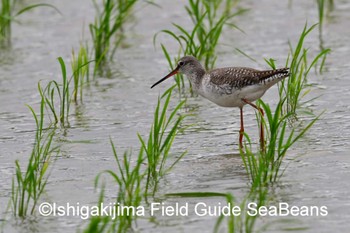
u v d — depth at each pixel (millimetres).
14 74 21016
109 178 14016
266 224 11672
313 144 15180
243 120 17125
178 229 11734
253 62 20922
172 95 19172
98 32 21453
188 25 24359
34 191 12609
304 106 17500
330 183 13117
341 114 16875
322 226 11508
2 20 23453
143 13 25797
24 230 12008
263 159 13117
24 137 16625
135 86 19891
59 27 24844
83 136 16516
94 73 20219
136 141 16047
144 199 12922
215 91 15969
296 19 24312
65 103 18828
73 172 14383
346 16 24141
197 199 12836
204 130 16578
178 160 13797
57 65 21656
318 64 20422
